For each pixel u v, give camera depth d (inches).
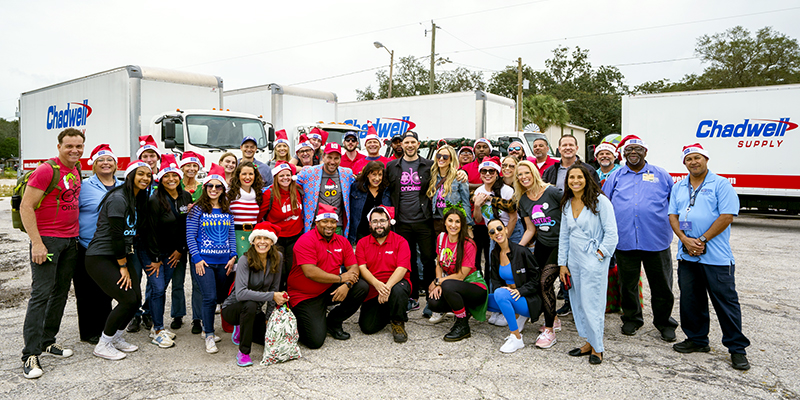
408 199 212.4
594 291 153.1
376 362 155.8
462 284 177.9
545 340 169.0
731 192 150.7
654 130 506.9
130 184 157.6
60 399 129.0
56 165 148.9
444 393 132.9
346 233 212.8
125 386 137.1
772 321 196.4
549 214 177.9
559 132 1275.8
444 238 187.2
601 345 153.0
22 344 169.8
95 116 440.8
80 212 163.3
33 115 560.1
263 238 157.2
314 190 202.4
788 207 454.9
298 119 485.1
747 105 460.1
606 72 1752.0
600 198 153.0
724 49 1491.1
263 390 134.6
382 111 573.9
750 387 136.1
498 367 151.4
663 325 178.4
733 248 367.2
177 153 369.1
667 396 130.6
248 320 151.6
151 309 171.9
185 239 180.5
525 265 169.9
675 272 299.7
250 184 186.4
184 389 135.0
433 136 530.6
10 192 1034.7
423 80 1834.4
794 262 314.2
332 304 185.8
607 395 131.3
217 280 176.9
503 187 199.8
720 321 153.3
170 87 416.5
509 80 1718.8
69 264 157.8
